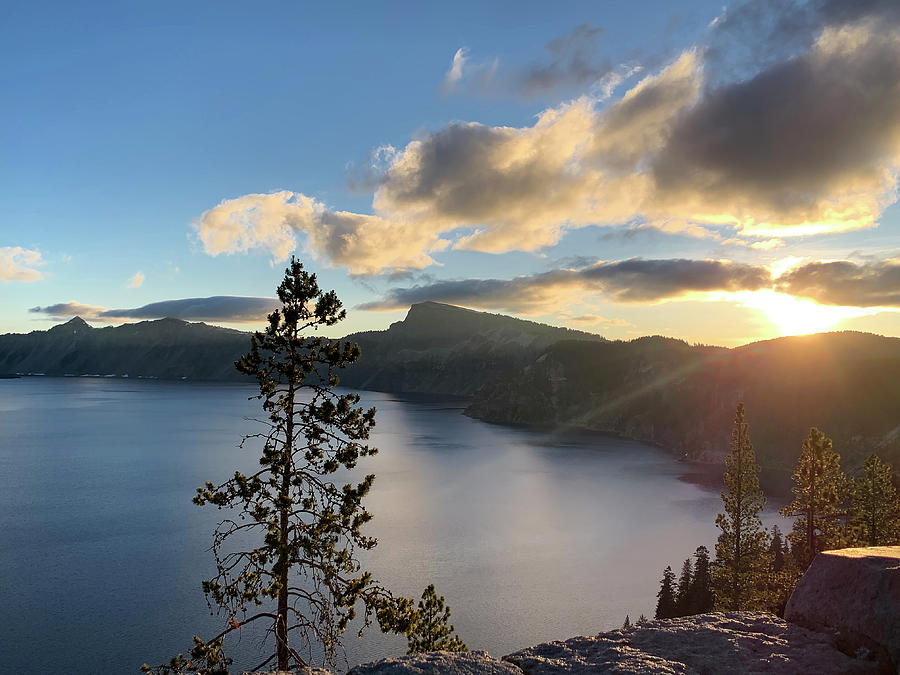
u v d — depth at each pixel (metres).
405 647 67.94
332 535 19.00
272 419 19.02
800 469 39.06
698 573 68.75
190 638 69.75
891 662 6.47
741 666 6.57
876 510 41.62
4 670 63.03
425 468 197.12
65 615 75.88
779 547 74.81
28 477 168.88
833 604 7.35
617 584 93.31
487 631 76.19
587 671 6.55
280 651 17.38
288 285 19.34
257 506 18.55
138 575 89.56
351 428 19.42
